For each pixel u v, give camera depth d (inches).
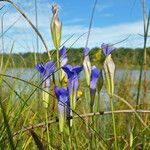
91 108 9.0
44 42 9.5
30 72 13.7
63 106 8.1
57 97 8.1
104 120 15.9
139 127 13.0
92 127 9.5
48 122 9.2
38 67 8.7
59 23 8.7
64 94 8.1
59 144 10.7
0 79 9.9
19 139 9.4
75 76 8.0
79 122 13.4
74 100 8.1
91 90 8.9
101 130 14.6
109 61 8.8
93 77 8.9
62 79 8.5
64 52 8.9
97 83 8.9
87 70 8.8
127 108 19.5
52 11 8.7
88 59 8.8
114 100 20.6
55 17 8.7
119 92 21.8
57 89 8.1
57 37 8.6
